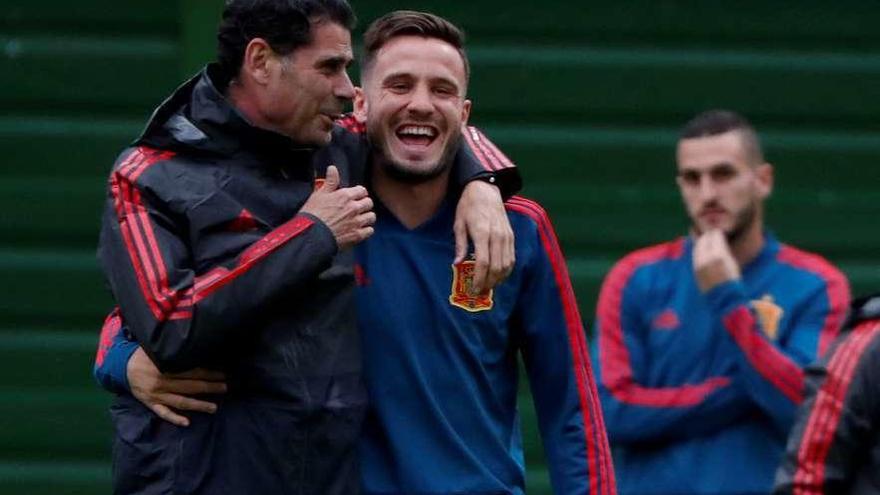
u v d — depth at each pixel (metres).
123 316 13.53
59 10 24.36
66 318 24.45
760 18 24.55
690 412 18.64
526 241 14.90
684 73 24.56
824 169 24.67
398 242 14.64
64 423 24.38
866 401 14.30
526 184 24.58
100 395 24.45
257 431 13.63
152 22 24.41
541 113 24.56
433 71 14.32
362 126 14.96
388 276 14.56
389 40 14.45
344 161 14.66
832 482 14.32
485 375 14.70
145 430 13.77
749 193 19.06
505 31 24.52
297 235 13.30
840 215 24.67
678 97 24.56
